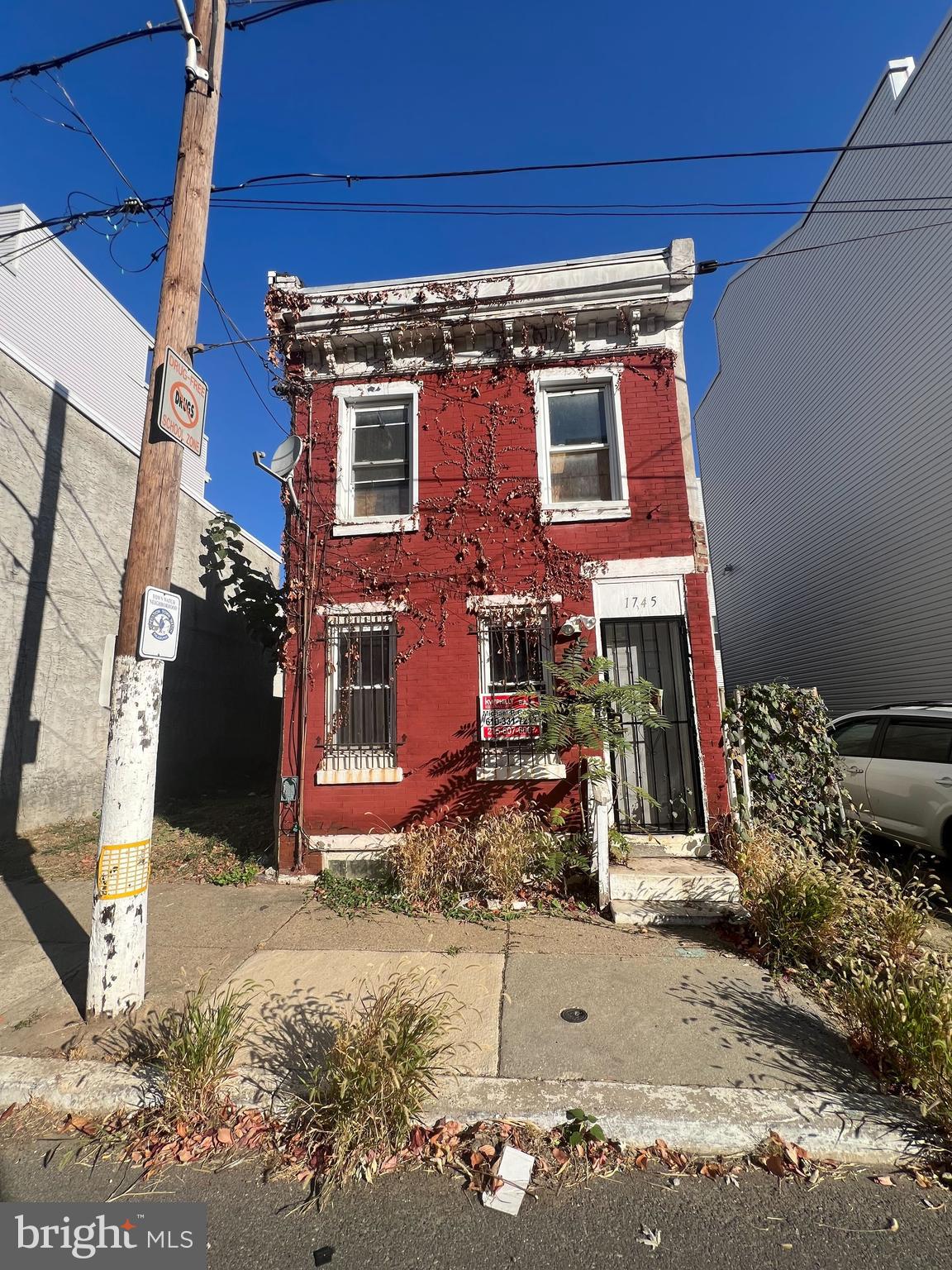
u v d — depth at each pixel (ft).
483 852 19.94
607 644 22.67
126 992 13.08
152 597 13.82
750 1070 11.16
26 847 26.20
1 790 27.14
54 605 30.30
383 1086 9.50
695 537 22.33
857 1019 12.14
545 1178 9.15
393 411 24.91
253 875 22.07
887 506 40.78
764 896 16.26
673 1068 11.20
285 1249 8.11
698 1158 9.55
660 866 19.47
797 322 50.34
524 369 23.97
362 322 24.06
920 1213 8.56
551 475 23.94
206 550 43.29
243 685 48.03
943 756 21.93
